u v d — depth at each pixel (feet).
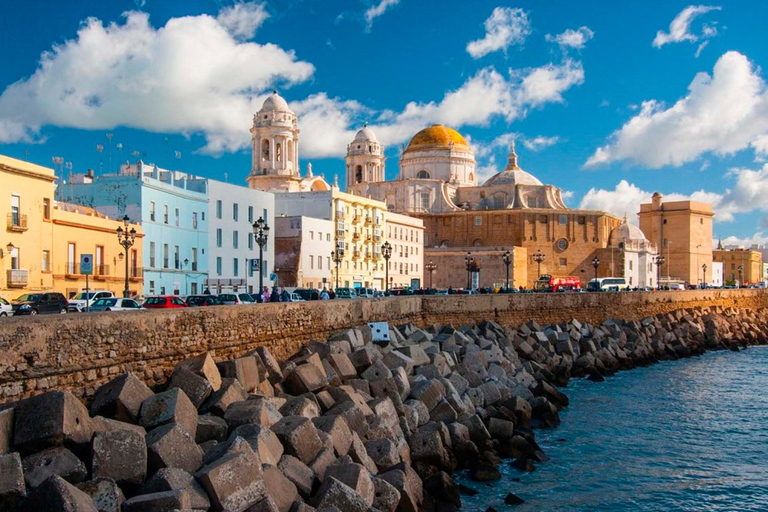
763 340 275.18
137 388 63.62
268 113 380.78
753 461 98.68
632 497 82.79
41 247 162.81
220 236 233.55
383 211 350.64
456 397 99.40
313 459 62.54
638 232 465.47
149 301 138.41
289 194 305.73
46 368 62.49
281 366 89.71
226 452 54.29
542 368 154.40
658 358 211.00
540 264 438.40
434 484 74.59
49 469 49.93
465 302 181.47
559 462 94.99
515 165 498.28
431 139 492.54
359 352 101.71
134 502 46.39
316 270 285.02
